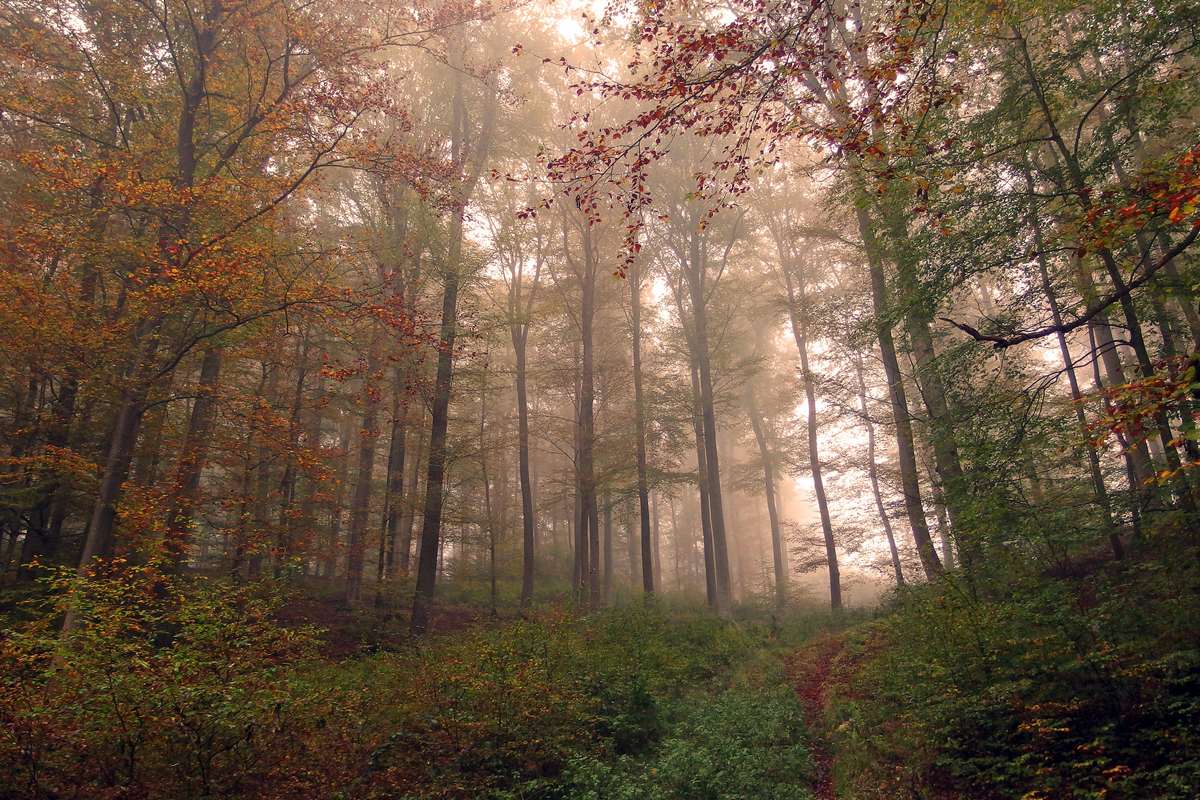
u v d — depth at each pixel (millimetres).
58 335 9789
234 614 6574
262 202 11328
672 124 5707
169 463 13750
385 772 6652
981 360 9961
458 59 19516
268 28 12148
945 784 6305
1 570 13227
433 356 17375
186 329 10586
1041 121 9109
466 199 15367
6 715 4855
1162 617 6527
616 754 8031
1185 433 4238
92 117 11906
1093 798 5078
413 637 13688
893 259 10789
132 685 5121
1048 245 7098
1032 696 6430
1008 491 8969
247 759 5633
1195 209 4309
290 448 11898
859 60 9359
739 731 8297
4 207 12359
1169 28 7910
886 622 11859
